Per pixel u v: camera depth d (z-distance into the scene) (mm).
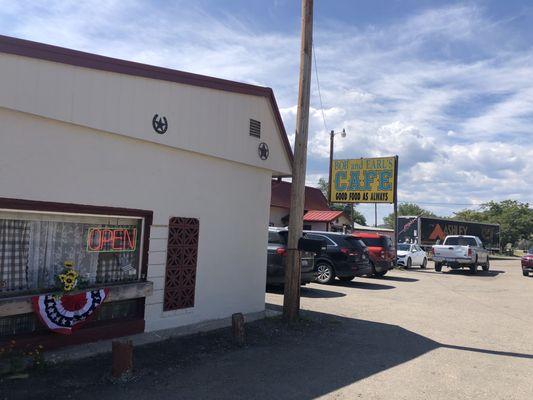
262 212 9539
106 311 6777
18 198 5645
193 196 7984
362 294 13617
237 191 8906
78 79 6156
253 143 9133
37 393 4773
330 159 29281
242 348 6934
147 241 7223
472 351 7535
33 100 5668
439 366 6598
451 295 14664
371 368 6332
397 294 14102
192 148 7812
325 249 15766
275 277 12594
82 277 6453
